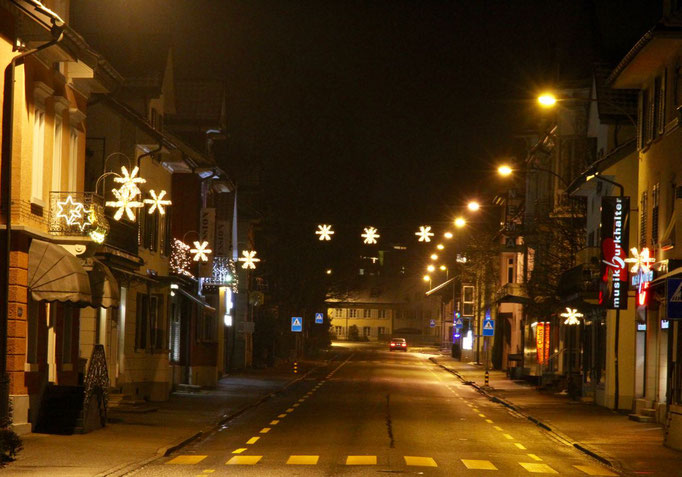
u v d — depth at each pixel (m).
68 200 22.22
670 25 24.53
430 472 16.91
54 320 23.22
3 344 19.86
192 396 35.84
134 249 27.34
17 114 20.52
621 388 32.53
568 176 43.53
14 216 20.38
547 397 39.22
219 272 43.78
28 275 20.72
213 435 23.28
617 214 30.20
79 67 23.88
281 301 75.69
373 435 23.41
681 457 20.09
